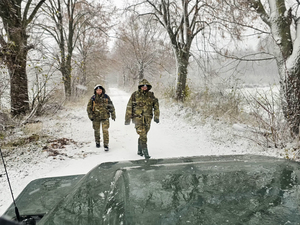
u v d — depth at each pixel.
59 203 1.45
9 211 1.64
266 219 0.99
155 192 1.25
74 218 1.18
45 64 9.20
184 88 14.29
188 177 1.43
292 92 5.78
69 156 5.17
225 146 6.30
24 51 8.81
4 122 6.43
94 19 16.58
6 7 8.47
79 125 9.00
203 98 12.87
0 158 4.68
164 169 1.60
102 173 1.75
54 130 7.59
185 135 7.65
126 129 8.40
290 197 1.15
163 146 6.30
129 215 1.05
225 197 1.17
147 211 1.07
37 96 9.00
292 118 5.60
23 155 4.98
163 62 21.78
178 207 1.09
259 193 1.20
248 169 1.54
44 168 4.38
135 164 1.86
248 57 8.00
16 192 3.38
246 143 6.40
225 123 8.64
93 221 1.12
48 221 1.20
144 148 4.96
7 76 7.29
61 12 14.47
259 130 6.22
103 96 5.84
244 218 1.00
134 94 5.13
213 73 12.01
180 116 10.75
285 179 1.36
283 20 6.46
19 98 8.52
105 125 5.71
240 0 8.19
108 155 5.31
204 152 5.79
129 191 1.28
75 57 16.77
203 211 1.05
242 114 9.11
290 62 6.07
